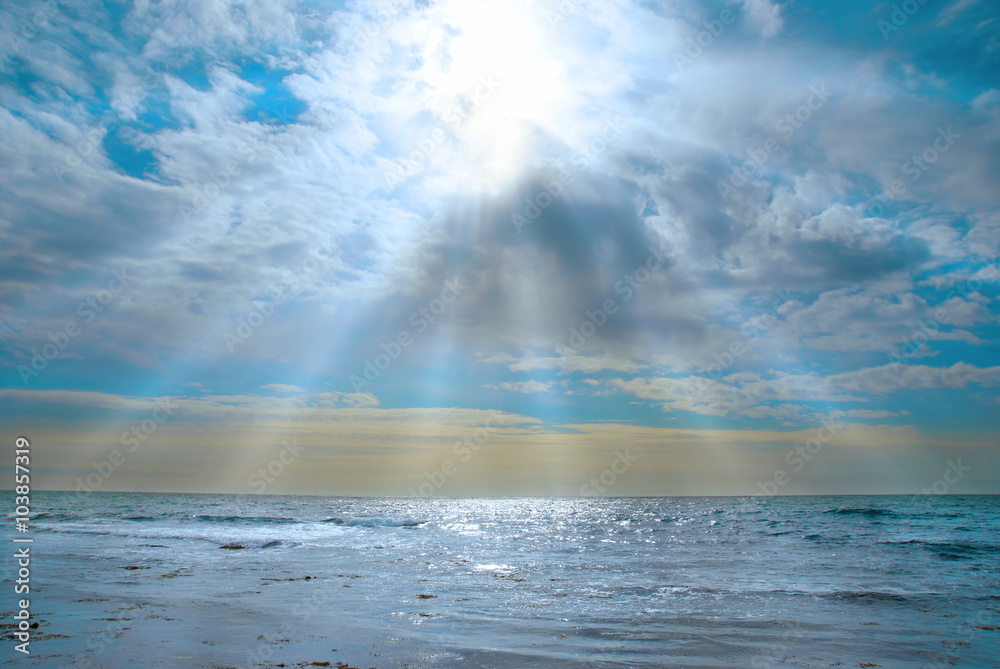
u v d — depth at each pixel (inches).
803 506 3326.8
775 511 2647.6
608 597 568.7
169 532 1331.2
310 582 652.1
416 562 847.1
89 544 1048.8
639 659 361.7
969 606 533.6
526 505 4697.3
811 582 669.3
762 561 874.8
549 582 663.8
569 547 1106.1
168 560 839.1
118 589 589.3
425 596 568.4
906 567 803.4
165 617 462.3
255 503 4133.9
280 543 1136.2
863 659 370.6
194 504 3575.3
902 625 459.5
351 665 341.7
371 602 535.8
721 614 493.7
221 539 1182.9
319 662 346.6
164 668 328.8
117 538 1170.0
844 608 522.6
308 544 1123.9
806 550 1028.5
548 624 453.7
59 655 353.1
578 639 408.5
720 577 707.4
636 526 1771.7
